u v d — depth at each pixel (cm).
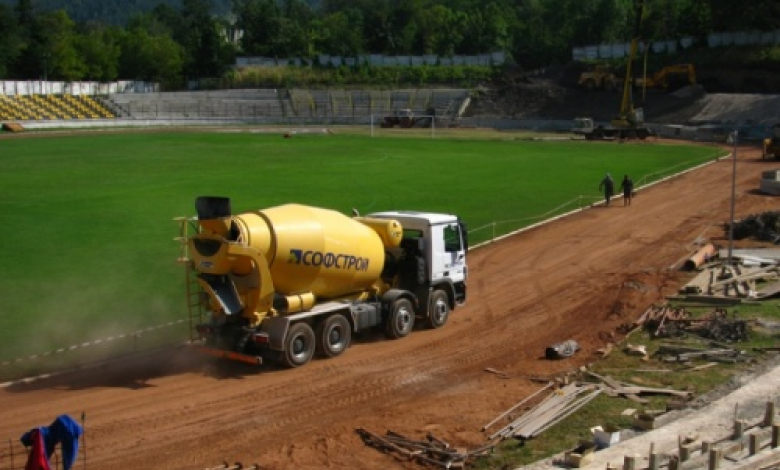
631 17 15275
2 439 1662
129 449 1636
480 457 1606
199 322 2222
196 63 16288
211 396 1938
